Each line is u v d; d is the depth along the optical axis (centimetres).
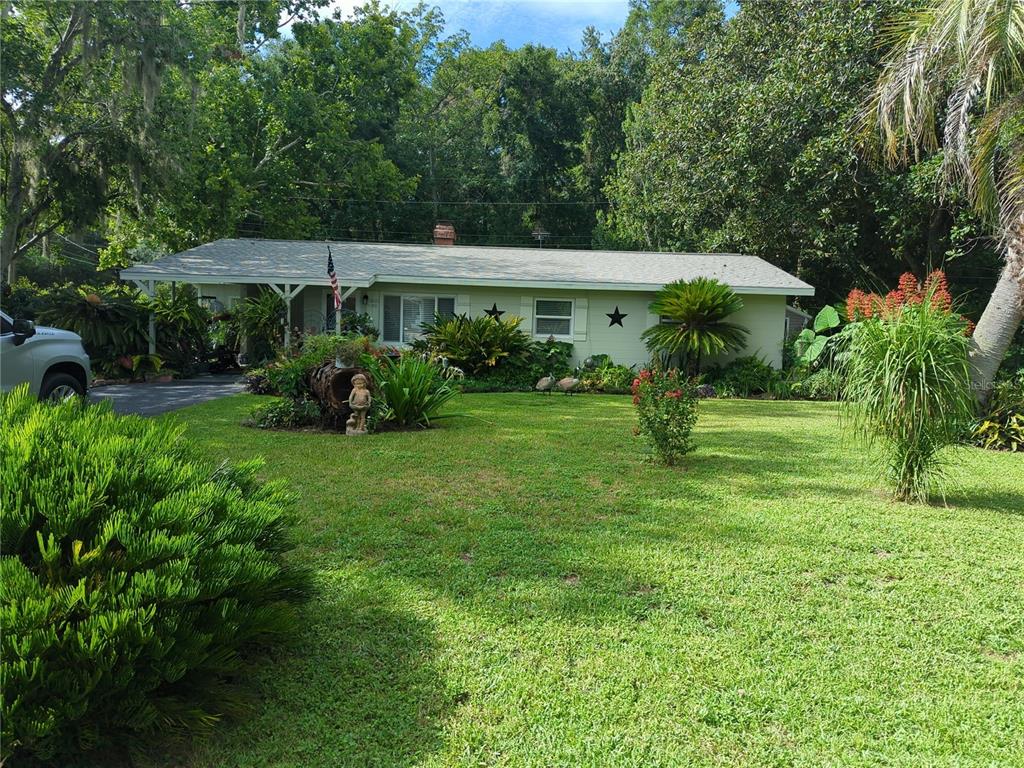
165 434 321
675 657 301
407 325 1684
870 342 580
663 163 2198
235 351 1739
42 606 207
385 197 2944
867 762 234
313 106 2491
